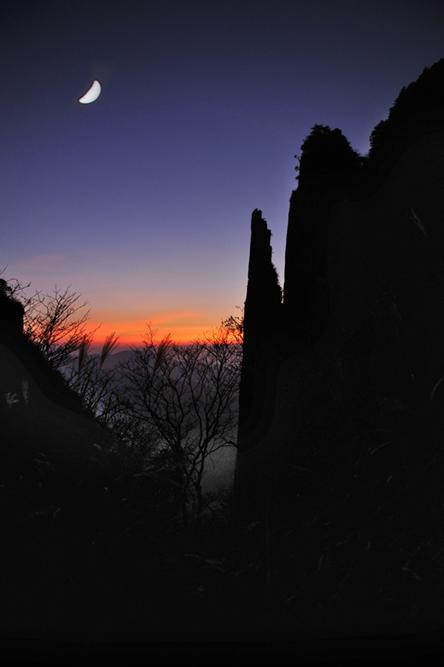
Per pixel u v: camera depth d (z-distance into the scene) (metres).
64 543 3.54
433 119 6.39
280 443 6.03
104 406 7.92
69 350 7.85
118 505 3.87
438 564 3.37
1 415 5.16
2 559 3.38
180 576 3.44
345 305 6.57
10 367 6.07
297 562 3.55
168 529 3.99
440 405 4.23
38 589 3.22
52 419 5.71
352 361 5.10
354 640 2.76
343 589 3.29
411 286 5.40
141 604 3.18
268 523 3.99
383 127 7.29
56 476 4.11
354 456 4.21
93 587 3.27
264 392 9.05
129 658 2.61
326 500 3.97
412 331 4.93
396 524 3.66
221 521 4.48
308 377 5.64
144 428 7.48
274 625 2.99
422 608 3.09
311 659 2.57
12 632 2.84
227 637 2.83
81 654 2.63
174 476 5.00
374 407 4.43
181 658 2.58
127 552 3.57
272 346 9.23
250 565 3.50
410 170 6.31
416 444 4.11
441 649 2.69
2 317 6.93
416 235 5.78
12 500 3.78
